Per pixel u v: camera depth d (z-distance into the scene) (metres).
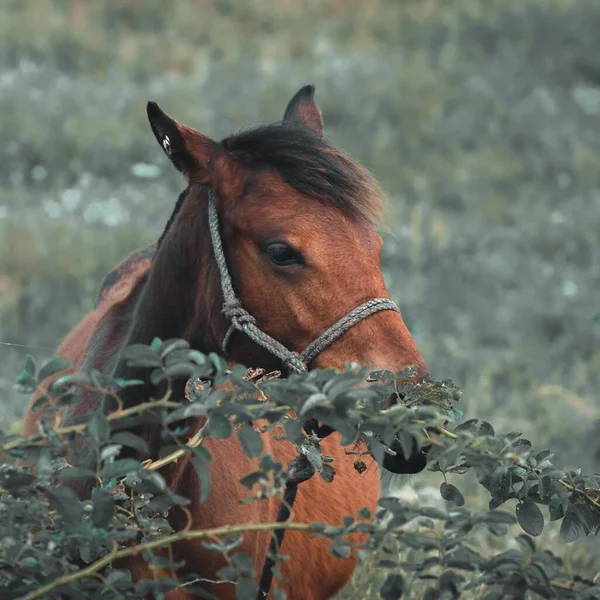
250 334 6.79
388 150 29.84
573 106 34.50
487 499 11.95
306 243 6.62
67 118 28.98
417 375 6.45
